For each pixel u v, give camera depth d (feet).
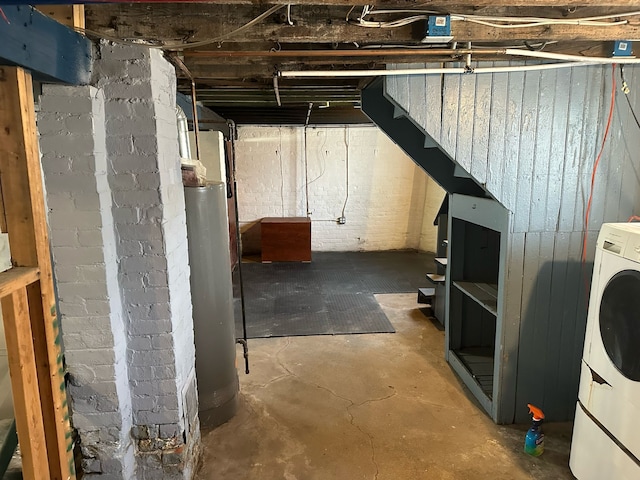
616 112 6.79
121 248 5.51
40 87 4.78
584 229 7.06
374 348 10.71
